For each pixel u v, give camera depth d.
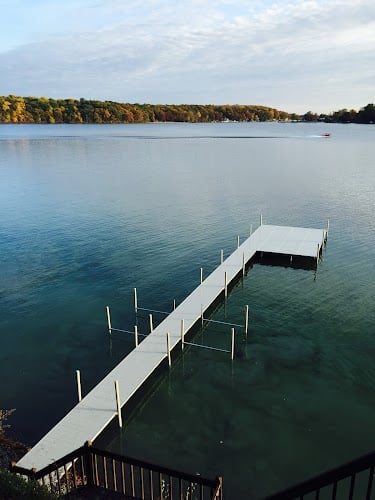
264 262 37.56
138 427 18.31
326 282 32.94
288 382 21.09
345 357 23.03
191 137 178.00
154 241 42.44
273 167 92.06
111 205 57.38
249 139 170.38
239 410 19.22
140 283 32.56
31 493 9.09
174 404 19.73
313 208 55.88
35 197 62.12
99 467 15.91
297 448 16.95
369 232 45.22
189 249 40.25
